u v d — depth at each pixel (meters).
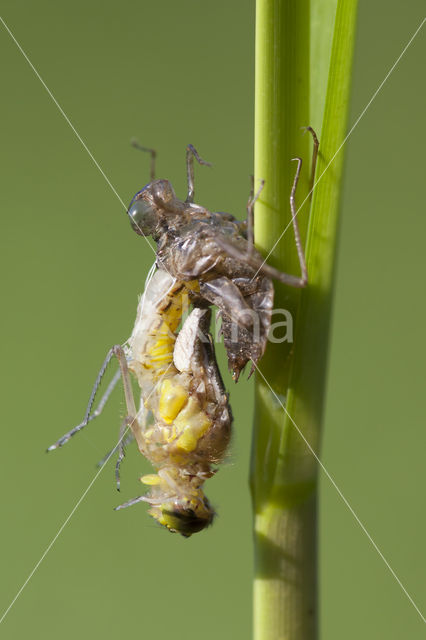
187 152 0.27
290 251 0.26
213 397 0.27
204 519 0.27
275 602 0.26
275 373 0.26
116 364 0.27
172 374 0.27
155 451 0.27
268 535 0.26
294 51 0.25
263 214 0.26
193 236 0.26
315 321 0.26
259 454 0.26
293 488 0.26
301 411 0.26
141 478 0.27
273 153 0.25
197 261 0.26
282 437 0.26
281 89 0.25
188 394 0.27
